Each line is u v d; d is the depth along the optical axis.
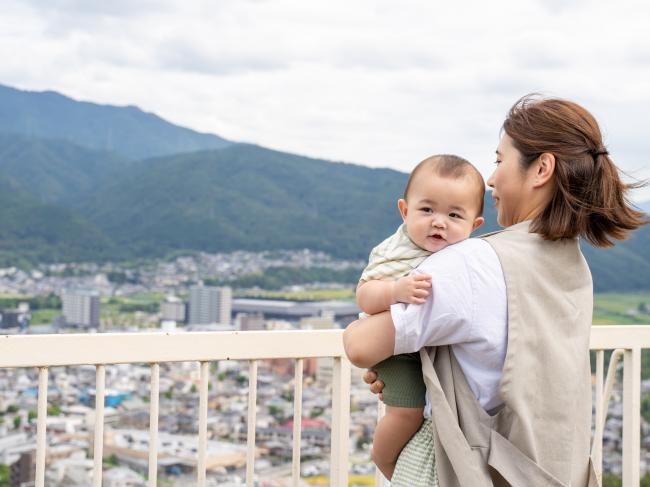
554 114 1.60
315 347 2.58
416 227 1.64
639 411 2.99
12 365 2.19
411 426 1.63
